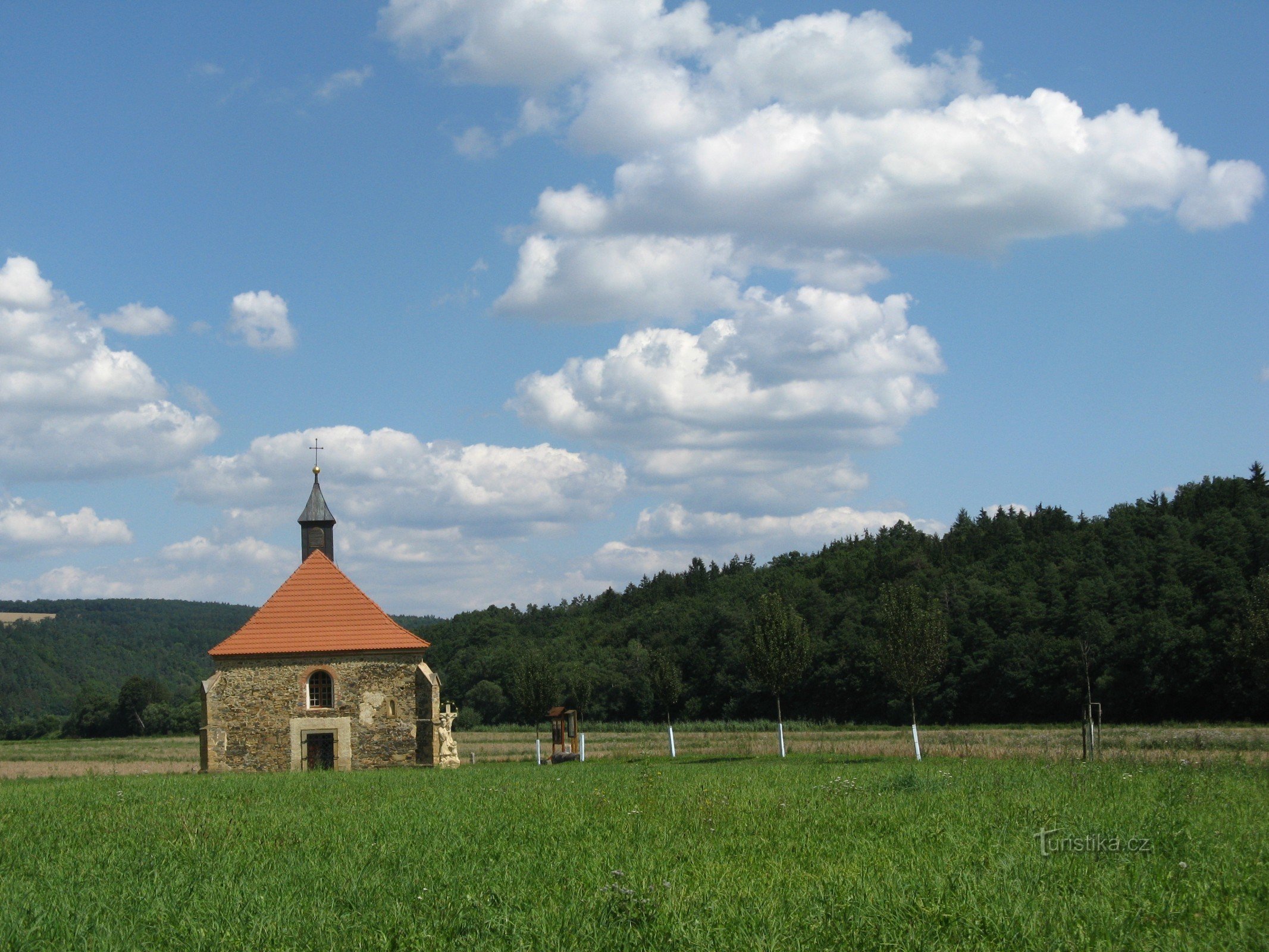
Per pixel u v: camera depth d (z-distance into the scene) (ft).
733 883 34.88
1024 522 410.11
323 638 146.51
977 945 27.37
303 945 29.91
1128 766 76.33
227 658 144.66
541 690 190.39
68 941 31.32
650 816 51.88
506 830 49.08
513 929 30.17
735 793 63.00
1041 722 258.57
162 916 33.27
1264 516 274.77
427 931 30.04
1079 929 28.17
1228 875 33.68
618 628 422.41
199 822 56.08
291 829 51.60
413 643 145.79
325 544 176.14
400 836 48.06
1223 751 103.24
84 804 70.54
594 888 35.12
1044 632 273.33
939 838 42.65
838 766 94.27
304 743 143.95
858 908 30.99
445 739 145.07
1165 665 234.38
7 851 47.34
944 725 272.51
